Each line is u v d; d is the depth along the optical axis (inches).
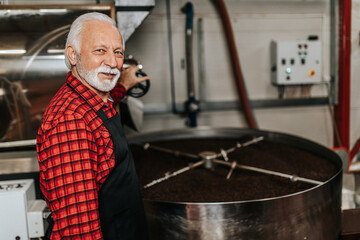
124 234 45.5
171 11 108.1
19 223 55.9
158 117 112.7
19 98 61.5
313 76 110.3
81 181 37.5
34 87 61.8
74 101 39.9
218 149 88.7
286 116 117.9
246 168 70.4
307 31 114.5
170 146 92.9
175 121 113.9
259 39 113.3
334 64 113.8
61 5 61.6
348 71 109.6
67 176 37.4
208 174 72.2
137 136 93.8
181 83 111.7
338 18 111.7
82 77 41.8
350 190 90.4
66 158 37.4
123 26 70.0
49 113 39.3
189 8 105.3
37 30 61.1
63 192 37.4
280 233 55.8
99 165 40.8
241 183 67.1
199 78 112.7
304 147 86.2
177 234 56.3
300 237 57.6
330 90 116.0
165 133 99.4
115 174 42.9
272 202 54.2
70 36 41.3
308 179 64.2
